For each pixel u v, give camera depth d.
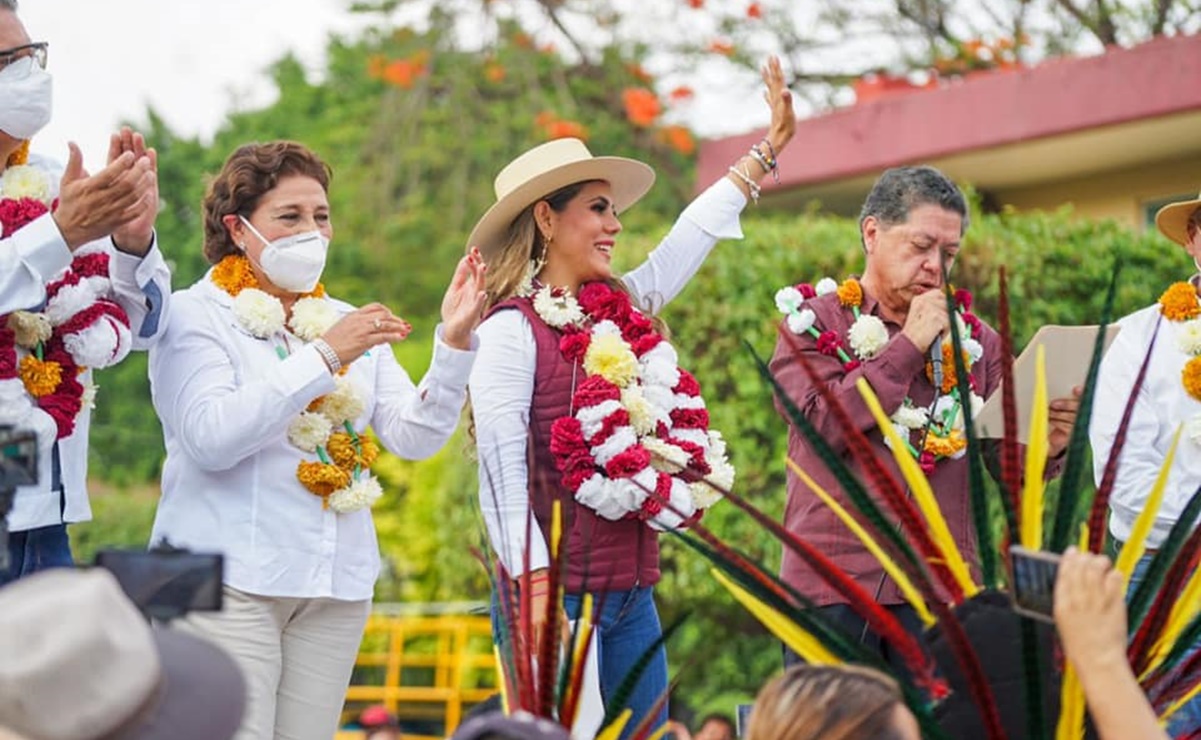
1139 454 9.17
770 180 18.83
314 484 8.08
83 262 7.73
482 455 8.43
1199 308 9.30
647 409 8.53
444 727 20.03
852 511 8.53
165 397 8.14
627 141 26.33
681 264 9.55
